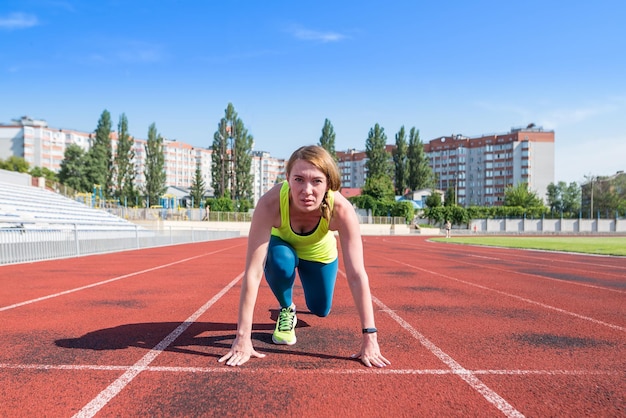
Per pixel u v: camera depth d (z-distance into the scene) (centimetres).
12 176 2995
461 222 6131
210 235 2861
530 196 7944
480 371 267
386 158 7519
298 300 538
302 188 256
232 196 6906
